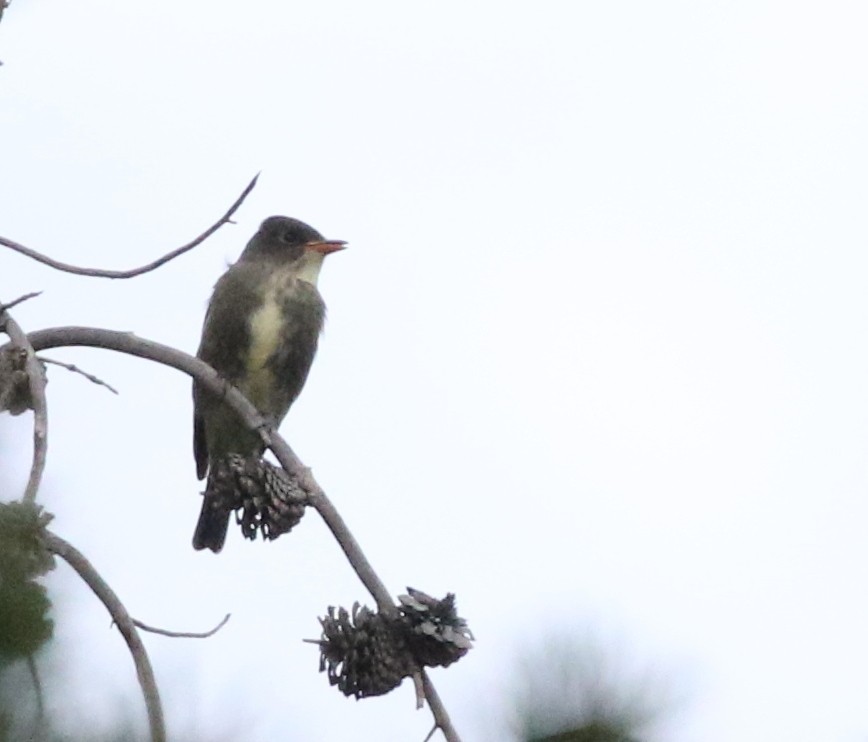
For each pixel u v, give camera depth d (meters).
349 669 6.98
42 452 6.36
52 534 5.82
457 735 6.55
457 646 6.95
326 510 7.75
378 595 7.16
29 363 7.40
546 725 4.36
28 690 4.20
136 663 5.14
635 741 4.36
